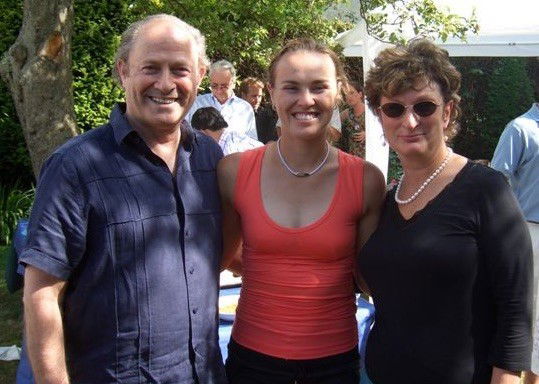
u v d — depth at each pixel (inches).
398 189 79.2
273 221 82.0
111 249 70.4
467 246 69.7
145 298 71.2
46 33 160.6
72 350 73.3
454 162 75.3
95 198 70.1
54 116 163.3
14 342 173.0
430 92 74.0
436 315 70.8
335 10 278.4
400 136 75.4
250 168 85.1
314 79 82.2
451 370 70.2
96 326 70.9
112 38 267.7
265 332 82.3
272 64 85.9
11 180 284.8
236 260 93.7
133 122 76.0
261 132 283.0
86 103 267.0
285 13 233.5
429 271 70.4
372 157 211.9
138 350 71.2
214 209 79.9
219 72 235.3
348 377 83.6
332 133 125.3
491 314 71.1
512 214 70.0
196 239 76.5
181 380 73.9
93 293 70.7
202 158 81.5
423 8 214.2
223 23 221.5
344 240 81.9
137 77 73.3
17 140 273.4
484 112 441.1
